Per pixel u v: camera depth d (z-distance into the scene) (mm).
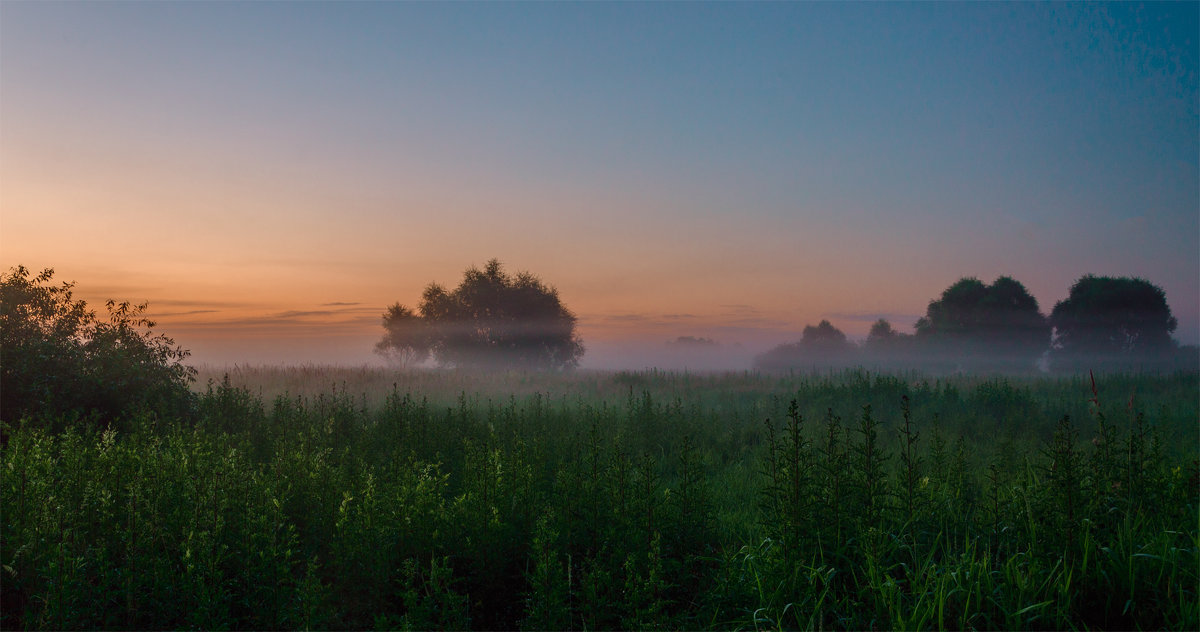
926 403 14992
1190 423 11836
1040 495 5410
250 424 9953
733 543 5570
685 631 4207
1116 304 55125
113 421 9805
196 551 4270
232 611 4395
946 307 60250
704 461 9414
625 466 5902
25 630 4004
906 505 5340
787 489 4984
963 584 4520
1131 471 5660
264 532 4473
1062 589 4387
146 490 5027
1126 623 4402
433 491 5707
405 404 11344
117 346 10539
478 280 47781
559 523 5219
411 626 3834
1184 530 5055
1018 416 12781
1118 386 19672
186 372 11219
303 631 3971
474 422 10625
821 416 13656
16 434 6738
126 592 4043
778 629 4004
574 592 4395
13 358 9297
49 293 10547
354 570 4645
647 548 4828
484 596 4812
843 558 4707
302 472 5941
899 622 4004
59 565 3895
